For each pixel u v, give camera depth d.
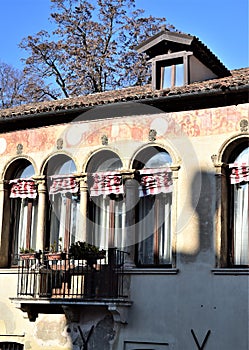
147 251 17.08
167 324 15.88
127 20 30.30
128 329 16.30
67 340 17.02
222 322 15.27
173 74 18.41
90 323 16.80
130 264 16.75
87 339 16.73
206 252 15.80
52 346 17.20
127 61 29.95
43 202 18.41
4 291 18.20
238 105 16.12
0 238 18.73
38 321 17.53
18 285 17.30
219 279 15.48
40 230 18.27
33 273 16.92
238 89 15.66
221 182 16.02
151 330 16.03
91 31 30.02
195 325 15.56
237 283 15.27
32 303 16.92
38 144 18.72
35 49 30.45
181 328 15.70
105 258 16.84
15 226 19.11
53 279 17.36
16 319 17.84
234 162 16.36
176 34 18.05
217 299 15.42
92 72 29.36
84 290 16.45
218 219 15.84
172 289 15.99
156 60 18.55
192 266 15.88
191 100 16.53
